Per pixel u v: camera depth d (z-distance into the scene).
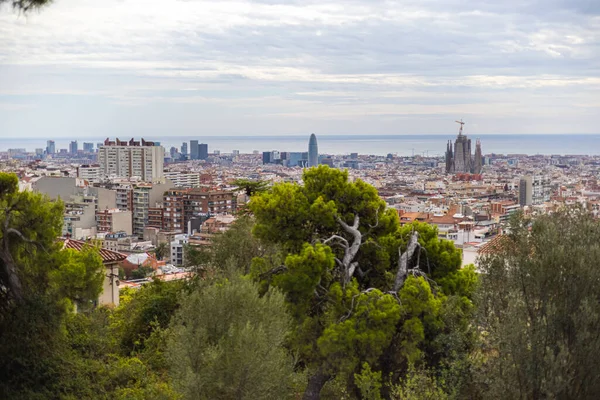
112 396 20.66
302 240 24.80
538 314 17.27
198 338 16.27
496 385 16.17
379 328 20.92
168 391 18.70
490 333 17.88
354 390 21.53
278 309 17.98
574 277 16.78
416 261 25.05
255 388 15.58
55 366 20.58
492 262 18.67
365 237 25.75
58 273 21.83
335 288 22.28
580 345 16.06
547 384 15.55
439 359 21.16
